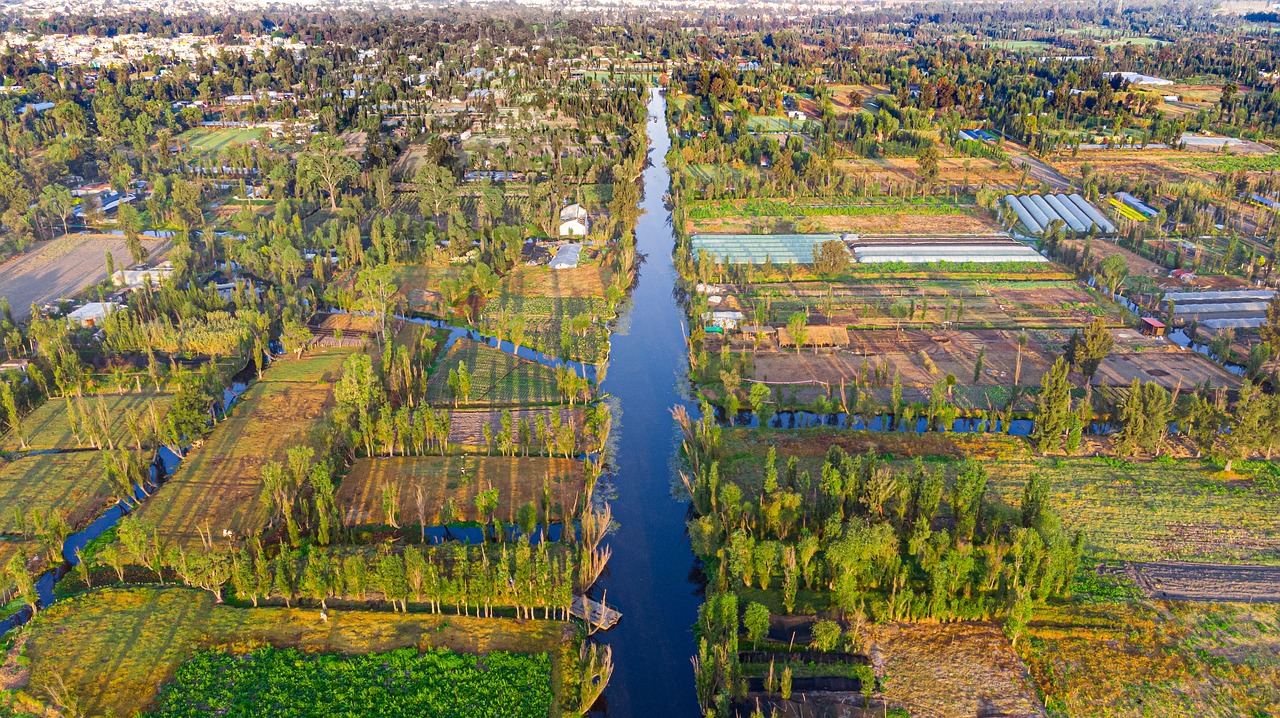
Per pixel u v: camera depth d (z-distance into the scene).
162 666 81.44
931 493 98.81
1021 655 84.06
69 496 107.75
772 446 118.69
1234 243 182.88
